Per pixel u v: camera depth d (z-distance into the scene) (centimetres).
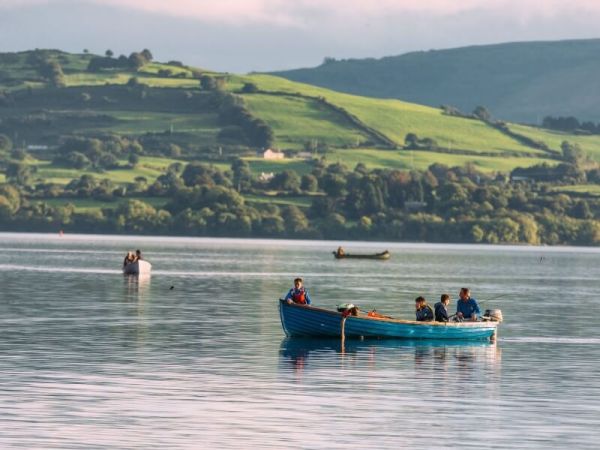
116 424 13488
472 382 17350
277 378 17288
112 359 19150
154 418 13900
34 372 17412
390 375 17875
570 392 16512
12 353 19712
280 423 13762
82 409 14350
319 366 18725
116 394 15500
